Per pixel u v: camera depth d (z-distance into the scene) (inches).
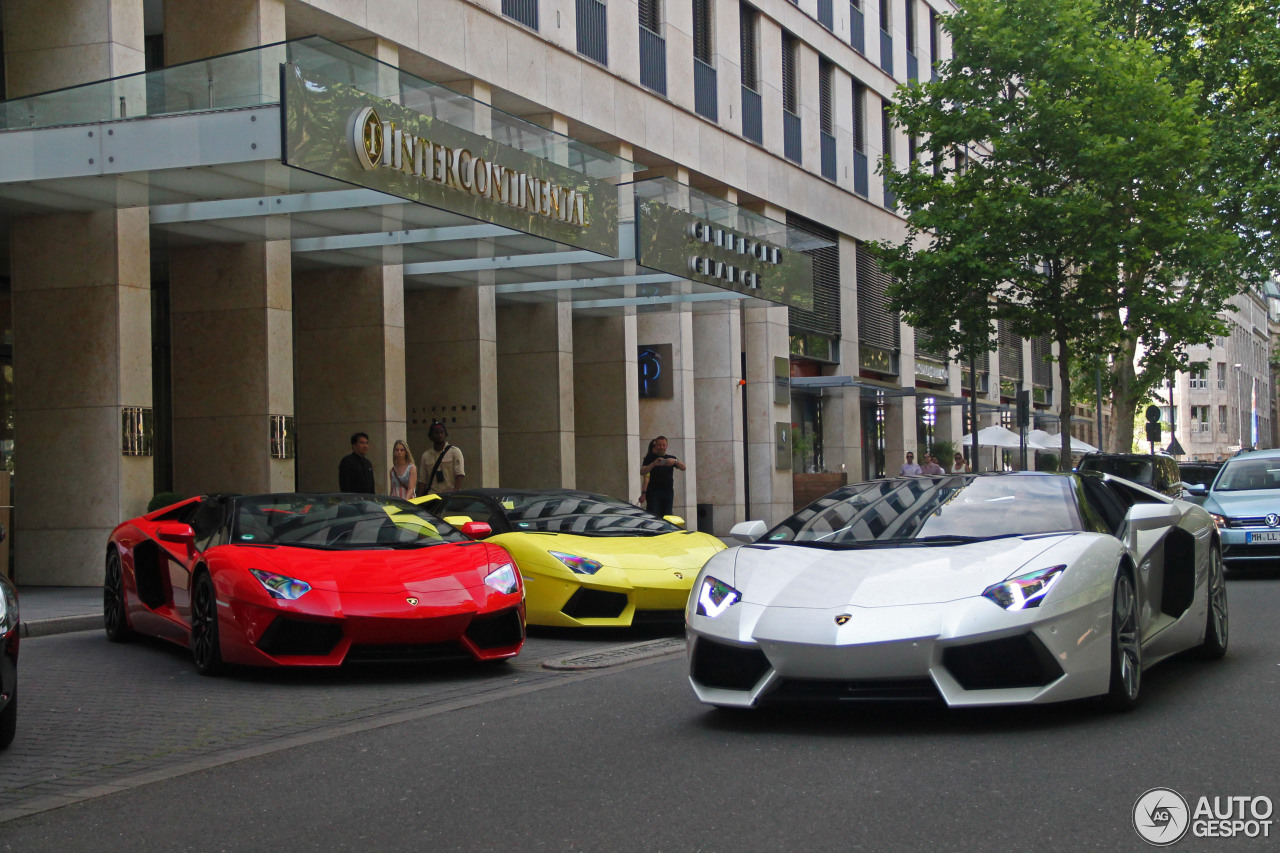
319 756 227.3
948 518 263.3
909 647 216.2
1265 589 517.0
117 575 401.1
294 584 313.6
